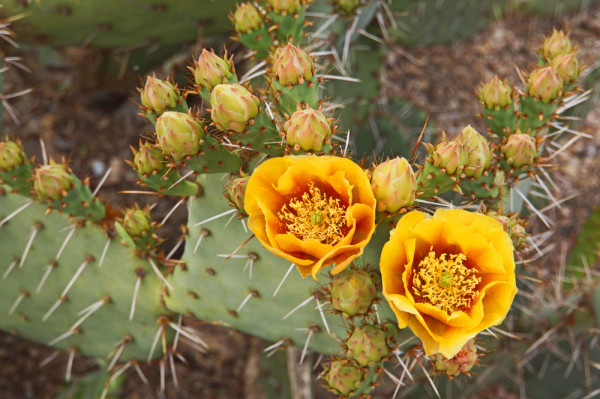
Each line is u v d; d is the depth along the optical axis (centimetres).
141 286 74
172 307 73
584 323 81
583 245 108
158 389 110
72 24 83
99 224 73
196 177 66
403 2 108
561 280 93
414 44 135
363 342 57
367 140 103
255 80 83
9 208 73
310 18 84
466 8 129
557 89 65
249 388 110
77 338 78
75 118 125
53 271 75
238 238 66
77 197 69
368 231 53
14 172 70
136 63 109
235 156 61
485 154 60
